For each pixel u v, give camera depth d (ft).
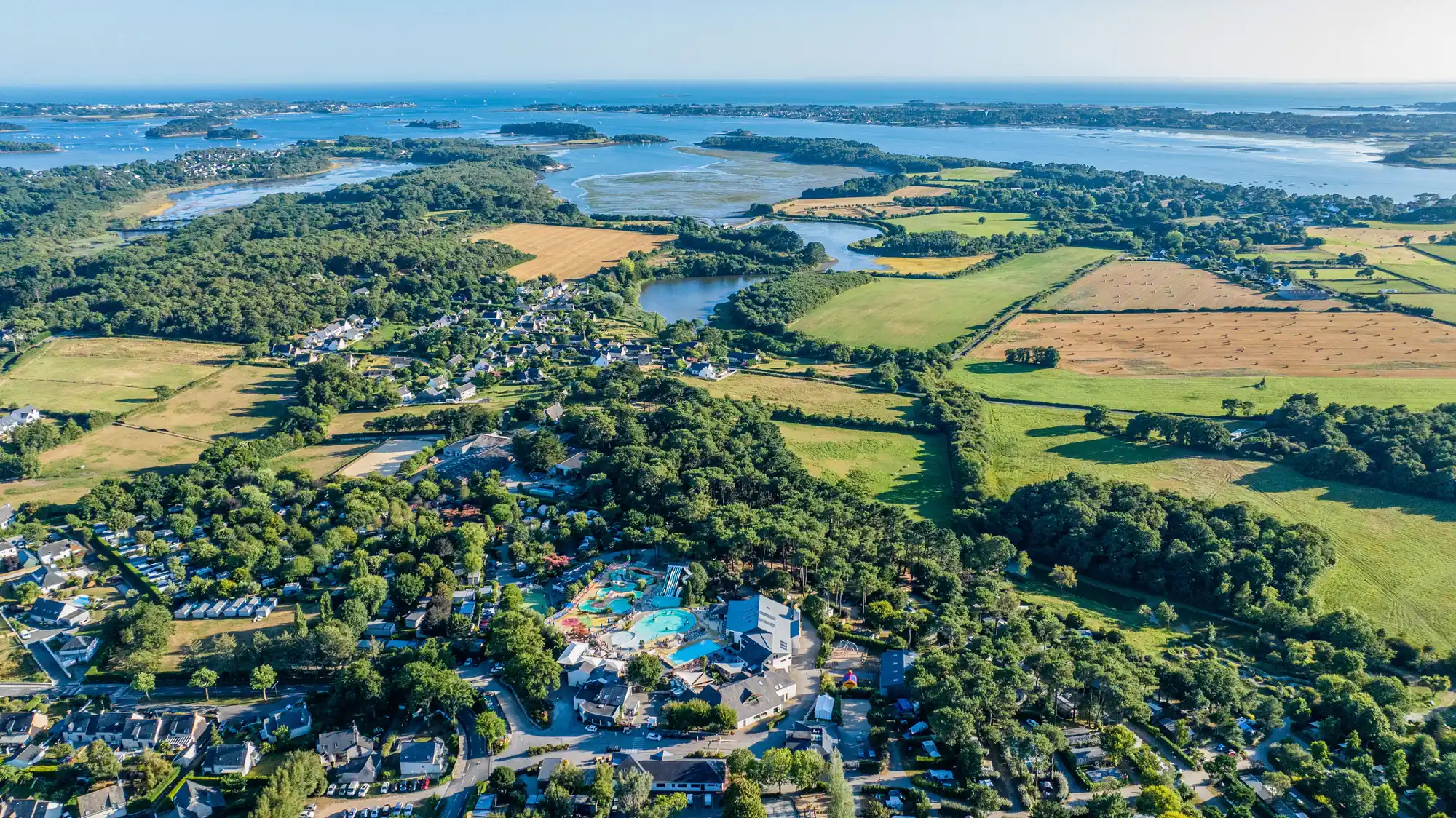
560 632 636.48
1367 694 578.25
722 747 537.65
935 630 651.66
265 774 512.22
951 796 501.97
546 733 550.36
